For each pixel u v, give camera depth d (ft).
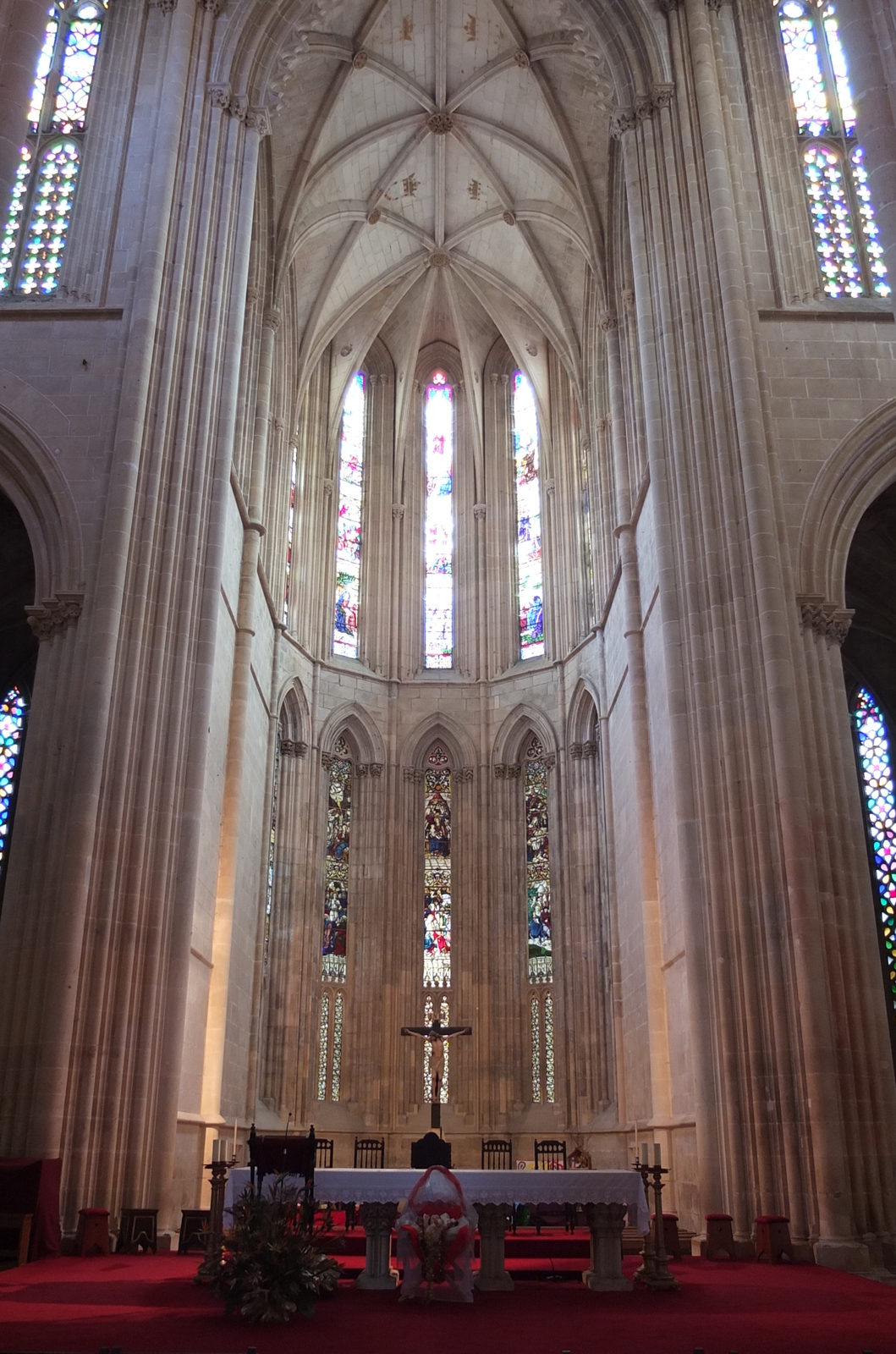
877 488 67.26
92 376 68.95
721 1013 58.85
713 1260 53.62
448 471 127.03
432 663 120.06
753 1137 56.39
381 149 104.88
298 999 101.09
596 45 81.76
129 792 61.41
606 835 97.76
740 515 65.92
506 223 111.04
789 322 70.44
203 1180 70.13
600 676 102.32
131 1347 30.01
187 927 61.46
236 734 82.28
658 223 74.90
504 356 127.34
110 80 78.95
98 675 61.62
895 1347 31.01
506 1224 44.62
